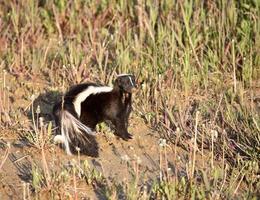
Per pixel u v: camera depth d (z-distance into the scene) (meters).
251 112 12.54
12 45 15.67
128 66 14.37
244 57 14.67
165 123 12.70
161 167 10.97
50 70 14.54
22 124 12.75
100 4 16.73
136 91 13.57
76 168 10.98
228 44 14.81
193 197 10.04
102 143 12.22
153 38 14.81
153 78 13.85
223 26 15.15
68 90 12.89
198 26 15.30
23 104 13.57
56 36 16.44
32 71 14.87
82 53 15.06
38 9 16.91
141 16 15.48
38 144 11.82
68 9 16.66
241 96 13.32
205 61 14.40
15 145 12.03
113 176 11.11
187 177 10.78
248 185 10.71
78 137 11.59
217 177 10.48
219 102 12.69
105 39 15.25
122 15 16.42
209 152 11.81
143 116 13.07
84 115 12.11
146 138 12.42
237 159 11.22
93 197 10.48
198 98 13.70
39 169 11.08
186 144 11.94
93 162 11.59
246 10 15.46
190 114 13.00
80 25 16.30
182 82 13.98
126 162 11.12
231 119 12.44
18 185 10.82
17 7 16.75
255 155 11.27
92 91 12.23
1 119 12.82
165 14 15.83
